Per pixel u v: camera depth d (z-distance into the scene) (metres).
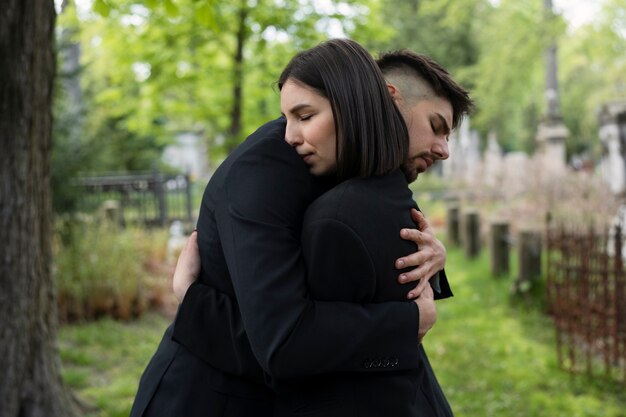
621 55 18.27
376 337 1.34
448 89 1.56
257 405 1.47
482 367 5.16
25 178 3.16
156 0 3.66
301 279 1.35
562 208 9.40
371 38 8.73
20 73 3.04
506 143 39.56
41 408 3.38
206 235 1.51
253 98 9.84
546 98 19.27
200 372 1.49
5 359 3.22
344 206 1.36
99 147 8.97
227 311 1.45
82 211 8.38
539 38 16.50
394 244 1.40
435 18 26.27
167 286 7.70
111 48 8.82
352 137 1.39
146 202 12.86
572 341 4.97
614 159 11.04
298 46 8.42
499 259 8.19
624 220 8.00
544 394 4.58
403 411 1.39
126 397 4.59
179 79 8.74
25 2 3.00
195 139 28.52
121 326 6.53
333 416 1.37
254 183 1.40
